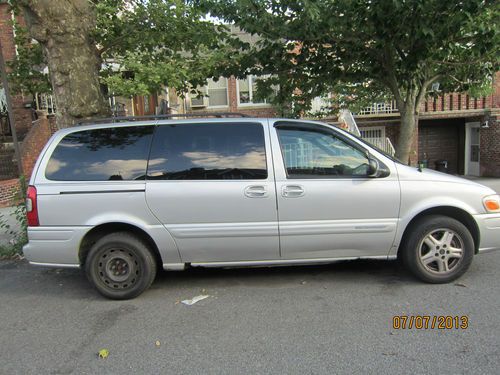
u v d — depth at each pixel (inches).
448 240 174.4
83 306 169.0
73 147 174.7
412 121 292.0
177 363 122.3
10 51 532.4
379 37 244.2
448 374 111.8
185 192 168.2
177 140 174.7
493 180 588.1
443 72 294.0
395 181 173.3
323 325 142.4
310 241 171.9
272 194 168.9
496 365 115.3
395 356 121.5
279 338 134.6
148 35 307.0
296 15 249.3
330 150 176.6
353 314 149.9
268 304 161.8
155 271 176.1
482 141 644.7
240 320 148.8
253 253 173.2
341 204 170.7
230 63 315.6
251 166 171.2
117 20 311.4
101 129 176.9
